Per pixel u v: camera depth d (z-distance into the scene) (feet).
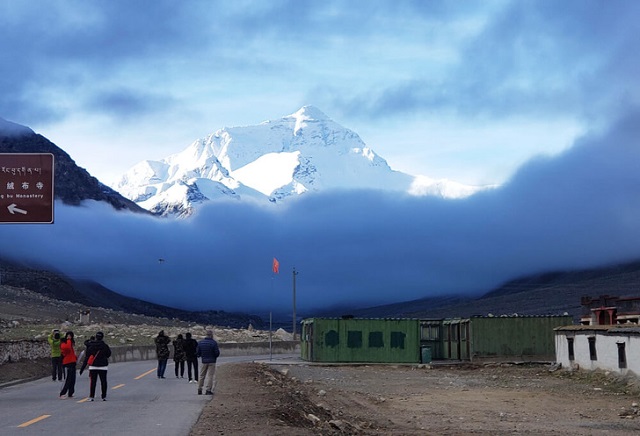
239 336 339.16
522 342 203.10
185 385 105.60
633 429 81.25
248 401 78.64
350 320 211.41
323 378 158.40
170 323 490.90
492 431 76.48
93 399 82.07
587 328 158.20
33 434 55.06
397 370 189.37
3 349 127.34
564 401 113.80
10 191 91.61
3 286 483.10
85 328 291.58
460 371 185.57
